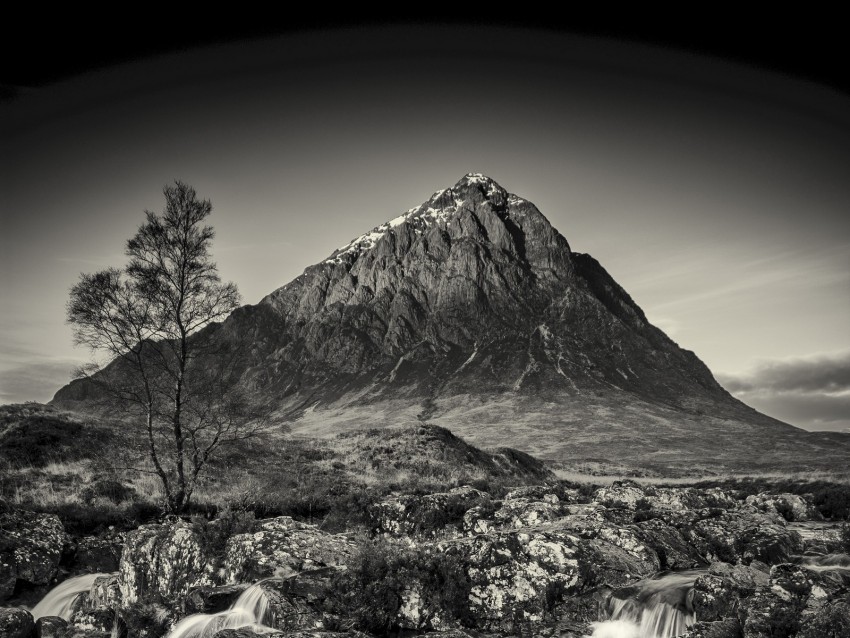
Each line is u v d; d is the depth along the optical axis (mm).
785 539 22594
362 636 15414
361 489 40562
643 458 155875
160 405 33719
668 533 22422
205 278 34188
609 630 16766
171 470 38469
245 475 43938
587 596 18016
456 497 29594
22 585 23797
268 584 17891
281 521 22859
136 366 33906
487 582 18000
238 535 21328
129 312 33219
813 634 13656
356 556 18984
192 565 20938
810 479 64500
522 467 76125
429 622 17281
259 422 36125
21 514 26719
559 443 182375
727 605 16375
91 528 30125
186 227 34031
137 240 33344
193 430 33781
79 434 46812
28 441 43938
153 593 20828
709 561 21578
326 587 17891
